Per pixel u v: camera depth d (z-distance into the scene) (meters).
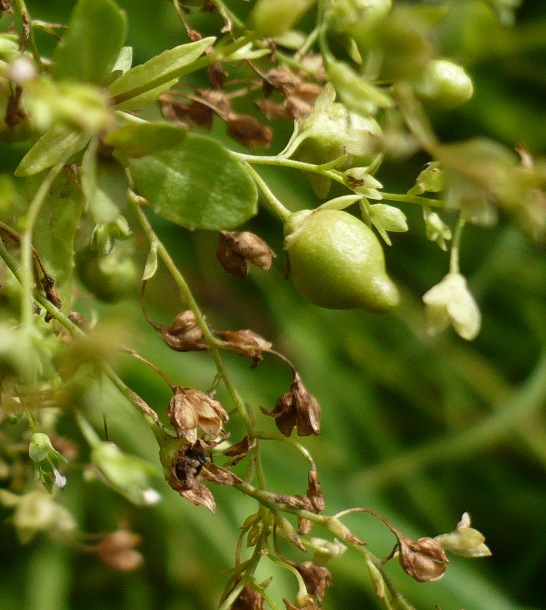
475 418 0.24
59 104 0.09
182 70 0.10
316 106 0.11
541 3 0.24
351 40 0.10
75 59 0.10
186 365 0.21
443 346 0.25
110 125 0.10
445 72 0.11
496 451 0.24
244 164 0.11
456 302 0.11
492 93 0.26
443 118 0.27
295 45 0.11
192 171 0.10
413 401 0.25
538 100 0.26
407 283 0.25
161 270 0.23
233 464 0.11
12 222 0.12
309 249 0.11
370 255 0.11
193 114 0.13
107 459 0.11
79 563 0.19
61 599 0.19
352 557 0.20
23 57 0.11
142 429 0.18
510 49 0.24
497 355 0.25
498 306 0.25
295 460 0.22
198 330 0.12
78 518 0.19
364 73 0.10
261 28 0.10
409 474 0.23
